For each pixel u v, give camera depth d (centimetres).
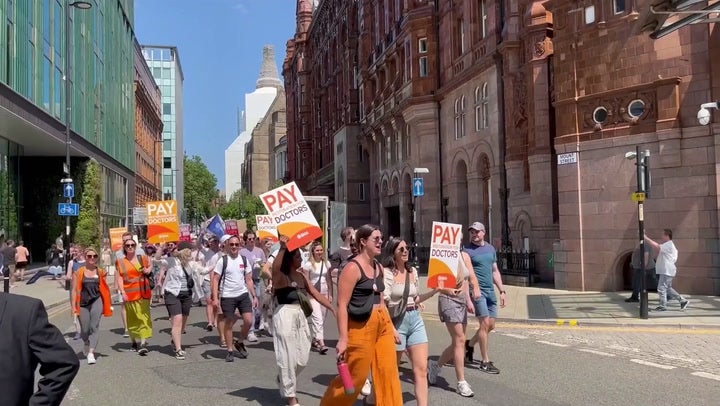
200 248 1638
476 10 2661
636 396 728
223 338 1101
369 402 684
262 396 760
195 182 12144
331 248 2228
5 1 2361
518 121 2278
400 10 3609
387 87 3803
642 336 1158
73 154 3647
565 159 1862
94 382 841
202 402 733
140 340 1103
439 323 1392
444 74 3027
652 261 1573
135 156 5991
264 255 1324
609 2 1773
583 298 1658
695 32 1631
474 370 869
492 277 871
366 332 578
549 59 2106
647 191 1343
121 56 5019
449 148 2945
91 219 3753
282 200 726
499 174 2405
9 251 2548
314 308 1044
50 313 1706
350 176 4747
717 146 1594
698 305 1466
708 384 784
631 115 1739
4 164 3069
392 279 646
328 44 5956
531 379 816
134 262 1050
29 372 284
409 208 3516
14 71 2478
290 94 7825
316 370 907
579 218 1831
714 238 1598
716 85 1602
